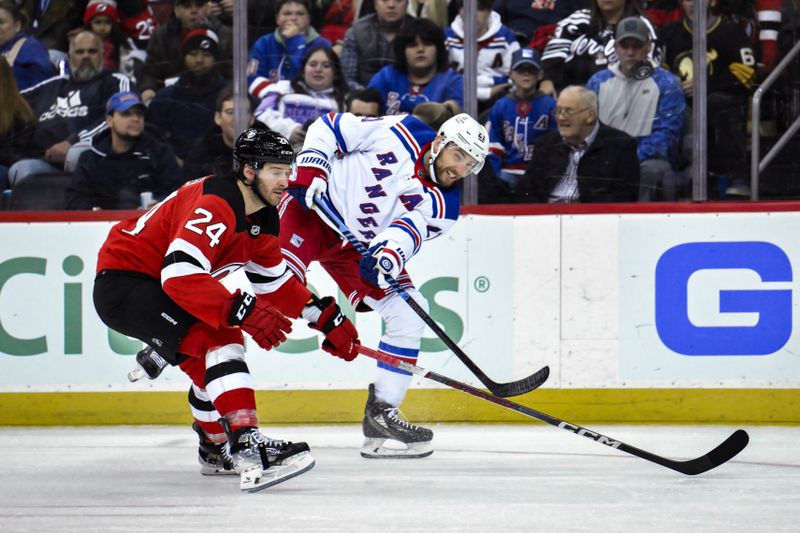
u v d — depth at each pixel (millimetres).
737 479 9359
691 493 8617
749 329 13594
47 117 15984
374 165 10719
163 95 15945
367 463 10492
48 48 15977
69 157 16031
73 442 12297
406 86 15961
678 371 13641
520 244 13750
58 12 15945
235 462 8609
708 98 15445
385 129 10727
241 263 8656
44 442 12305
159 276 8602
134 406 13867
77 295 13828
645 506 8023
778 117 15445
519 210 13758
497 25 15719
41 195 16125
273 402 13805
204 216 8047
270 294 9078
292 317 9180
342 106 16062
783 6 15320
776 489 8820
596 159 15672
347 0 15875
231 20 15758
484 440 12227
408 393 13844
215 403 8367
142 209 14516
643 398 13680
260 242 8711
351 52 15961
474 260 13781
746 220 13578
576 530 7090
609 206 13688
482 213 13781
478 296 13773
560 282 13734
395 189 10648
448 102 15922
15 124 16047
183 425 13828
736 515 7641
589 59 15562
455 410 13836
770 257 13562
